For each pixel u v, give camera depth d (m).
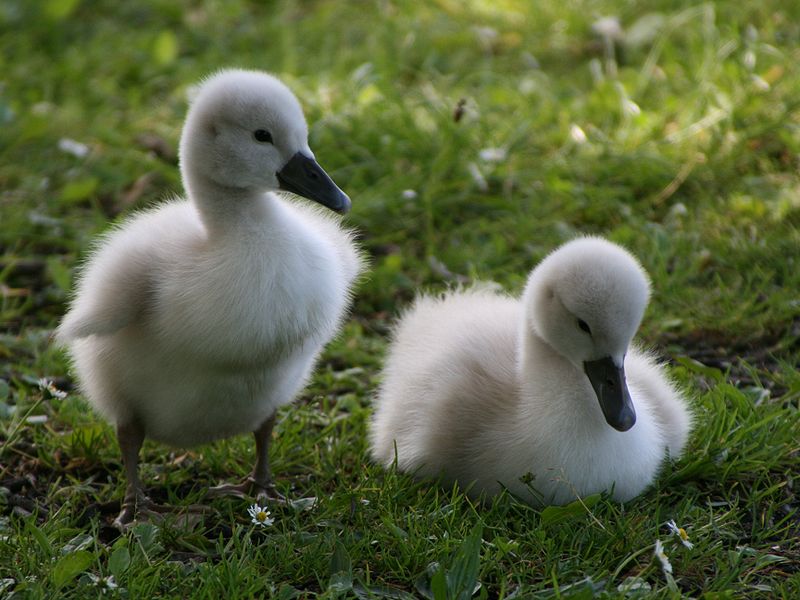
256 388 9.19
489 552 8.30
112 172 15.81
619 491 9.07
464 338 10.16
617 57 18.30
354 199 14.55
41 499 9.68
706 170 14.74
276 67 18.44
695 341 12.15
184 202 10.38
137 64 18.98
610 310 8.72
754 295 12.45
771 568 8.39
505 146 15.55
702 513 8.95
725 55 16.77
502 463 9.12
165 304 8.83
